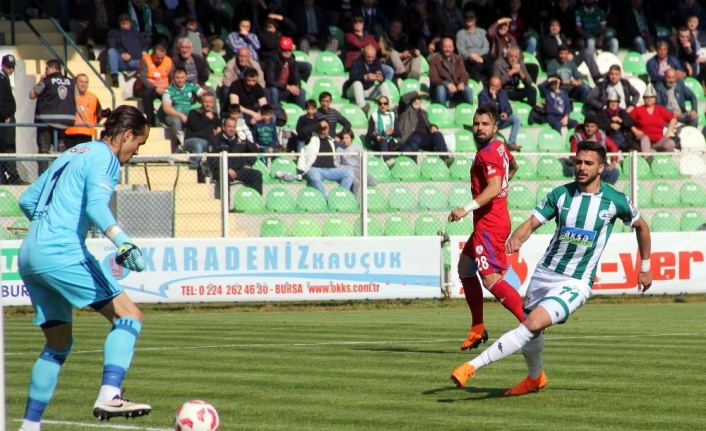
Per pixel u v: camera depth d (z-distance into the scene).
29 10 34.38
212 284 23.92
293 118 32.56
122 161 8.76
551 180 31.28
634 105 35.44
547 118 35.12
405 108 32.41
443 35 37.62
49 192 8.38
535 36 40.03
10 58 28.97
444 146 31.56
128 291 23.55
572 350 15.54
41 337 17.81
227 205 24.22
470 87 35.31
